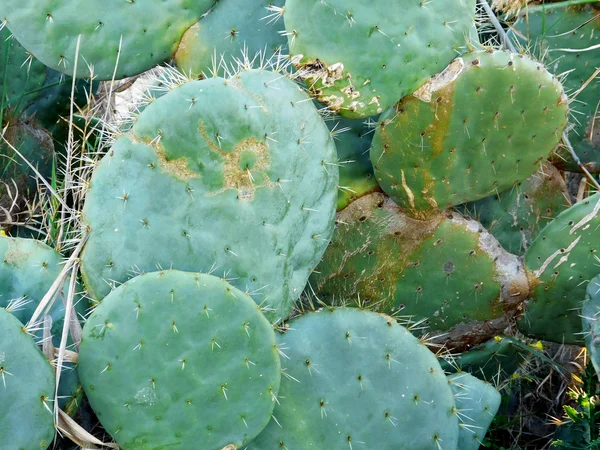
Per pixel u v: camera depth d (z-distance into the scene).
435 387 0.94
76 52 0.98
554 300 1.09
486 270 1.08
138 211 0.87
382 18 0.93
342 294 1.09
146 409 0.85
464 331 1.11
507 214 1.15
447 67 0.97
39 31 0.98
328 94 0.94
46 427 0.81
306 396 0.91
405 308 1.10
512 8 1.20
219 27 1.03
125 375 0.84
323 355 0.92
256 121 0.89
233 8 1.03
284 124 0.91
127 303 0.84
